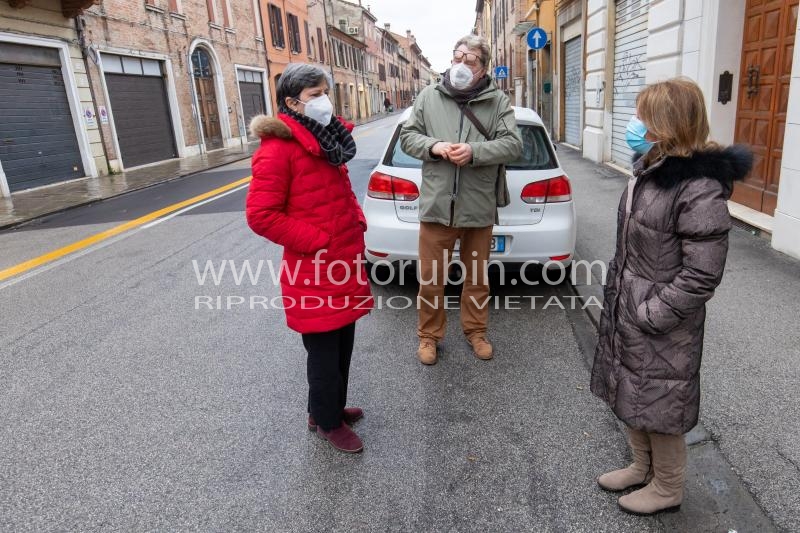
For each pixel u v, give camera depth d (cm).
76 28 1442
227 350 392
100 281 558
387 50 7406
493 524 226
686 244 184
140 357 385
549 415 301
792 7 526
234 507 240
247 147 2328
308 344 265
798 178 475
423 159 329
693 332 199
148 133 1786
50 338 423
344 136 252
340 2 5484
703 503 230
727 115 643
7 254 696
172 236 737
